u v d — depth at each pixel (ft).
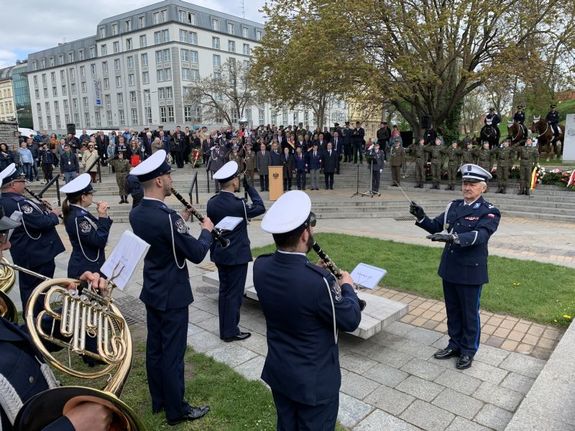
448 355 14.96
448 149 55.88
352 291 8.70
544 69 56.39
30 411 4.54
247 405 12.26
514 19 55.26
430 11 54.29
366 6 52.24
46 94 261.44
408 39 56.44
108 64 222.89
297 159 57.98
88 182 15.52
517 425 10.49
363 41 57.06
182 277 11.80
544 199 47.78
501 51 56.34
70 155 54.49
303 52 54.65
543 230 38.45
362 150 70.64
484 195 50.88
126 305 20.11
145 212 11.57
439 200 49.80
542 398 11.47
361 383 13.50
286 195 8.81
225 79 176.14
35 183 58.54
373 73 55.47
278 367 8.34
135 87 213.66
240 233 16.25
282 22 63.05
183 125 201.46
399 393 12.92
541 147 68.18
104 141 71.46
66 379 13.25
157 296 11.38
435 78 57.00
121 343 7.84
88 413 4.83
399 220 44.04
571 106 99.40
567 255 28.84
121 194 48.16
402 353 15.39
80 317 7.83
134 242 10.07
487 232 13.61
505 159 50.88
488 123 61.31
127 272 9.63
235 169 16.96
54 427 4.60
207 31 206.08
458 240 13.16
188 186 59.77
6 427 4.74
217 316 19.01
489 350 15.44
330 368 8.32
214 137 75.72
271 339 8.63
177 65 197.16
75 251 15.69
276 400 8.68
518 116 64.85
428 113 66.95
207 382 13.44
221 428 11.37
